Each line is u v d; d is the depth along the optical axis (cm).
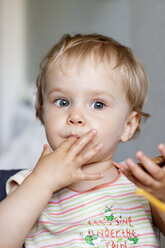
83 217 79
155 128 184
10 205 72
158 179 61
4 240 71
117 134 83
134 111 91
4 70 361
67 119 78
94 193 81
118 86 83
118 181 85
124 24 235
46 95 85
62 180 73
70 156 72
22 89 354
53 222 80
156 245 80
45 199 73
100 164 84
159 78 185
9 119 337
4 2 367
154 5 198
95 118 78
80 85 79
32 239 81
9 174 102
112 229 78
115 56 85
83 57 81
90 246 76
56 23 353
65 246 78
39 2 362
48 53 100
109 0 258
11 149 242
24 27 368
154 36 195
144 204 84
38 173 74
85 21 307
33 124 261
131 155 199
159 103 183
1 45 360
